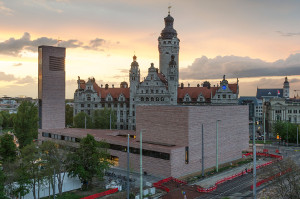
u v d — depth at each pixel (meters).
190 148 72.81
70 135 98.56
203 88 146.75
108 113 134.38
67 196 56.44
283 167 53.88
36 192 57.50
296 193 47.31
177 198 54.97
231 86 139.38
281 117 147.25
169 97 135.38
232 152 87.00
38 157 55.25
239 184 64.06
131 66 140.75
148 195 56.09
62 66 113.38
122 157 80.81
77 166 60.12
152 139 80.50
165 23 161.75
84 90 156.12
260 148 113.56
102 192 56.88
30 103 105.94
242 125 91.69
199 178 70.00
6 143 69.50
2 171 51.09
